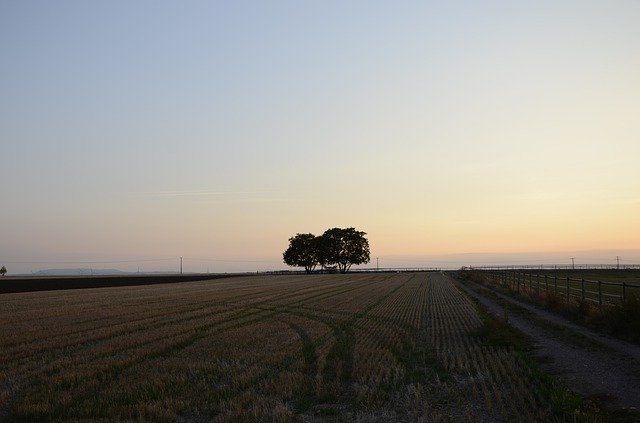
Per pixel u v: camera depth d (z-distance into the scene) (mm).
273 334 24094
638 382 14367
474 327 26609
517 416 11523
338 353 19734
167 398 13211
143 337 22609
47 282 85500
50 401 13117
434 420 11547
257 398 13234
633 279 66688
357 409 12805
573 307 28312
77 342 21406
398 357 18953
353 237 144375
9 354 19141
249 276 119312
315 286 67312
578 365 16656
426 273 121812
